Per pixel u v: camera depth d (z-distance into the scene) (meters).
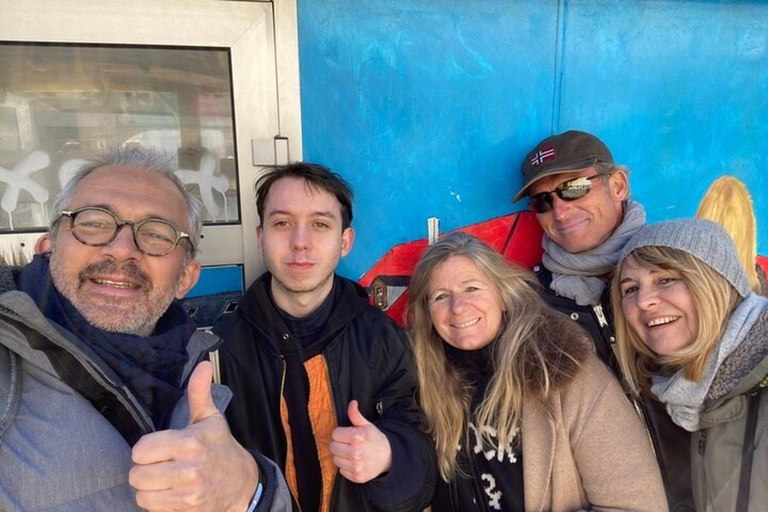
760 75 1.71
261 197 1.24
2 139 1.30
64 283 0.85
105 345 0.83
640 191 1.69
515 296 1.20
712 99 1.69
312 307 1.22
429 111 1.52
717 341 1.02
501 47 1.54
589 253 1.43
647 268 1.10
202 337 1.04
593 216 1.41
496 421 1.14
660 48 1.63
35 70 1.29
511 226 1.62
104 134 1.35
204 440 0.69
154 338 0.89
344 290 1.27
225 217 1.44
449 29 1.50
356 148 1.48
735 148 1.73
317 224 1.19
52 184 1.34
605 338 1.33
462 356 1.24
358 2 1.43
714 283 1.02
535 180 1.42
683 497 1.17
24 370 0.78
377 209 1.52
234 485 0.73
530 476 1.09
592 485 1.08
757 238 1.78
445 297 1.22
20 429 0.74
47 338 0.76
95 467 0.75
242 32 1.37
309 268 1.17
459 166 1.56
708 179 1.73
